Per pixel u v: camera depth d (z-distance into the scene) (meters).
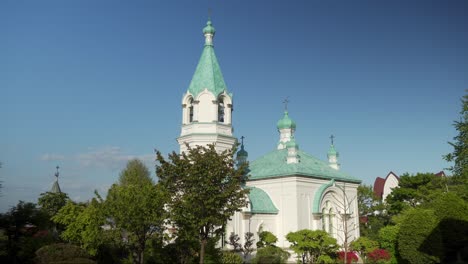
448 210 33.66
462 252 32.97
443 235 33.25
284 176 50.78
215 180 31.73
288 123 61.06
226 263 37.03
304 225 49.97
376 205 72.06
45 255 33.28
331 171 56.66
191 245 36.50
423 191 63.44
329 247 42.66
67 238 39.91
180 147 49.69
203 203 31.33
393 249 41.66
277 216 50.62
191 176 31.06
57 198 60.16
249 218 47.03
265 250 40.59
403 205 63.09
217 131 48.19
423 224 33.91
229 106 49.91
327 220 52.69
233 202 32.31
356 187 58.38
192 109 49.78
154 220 32.34
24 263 37.69
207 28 52.16
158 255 37.69
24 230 40.88
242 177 33.62
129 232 34.09
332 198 54.06
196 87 49.41
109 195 34.44
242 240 45.66
